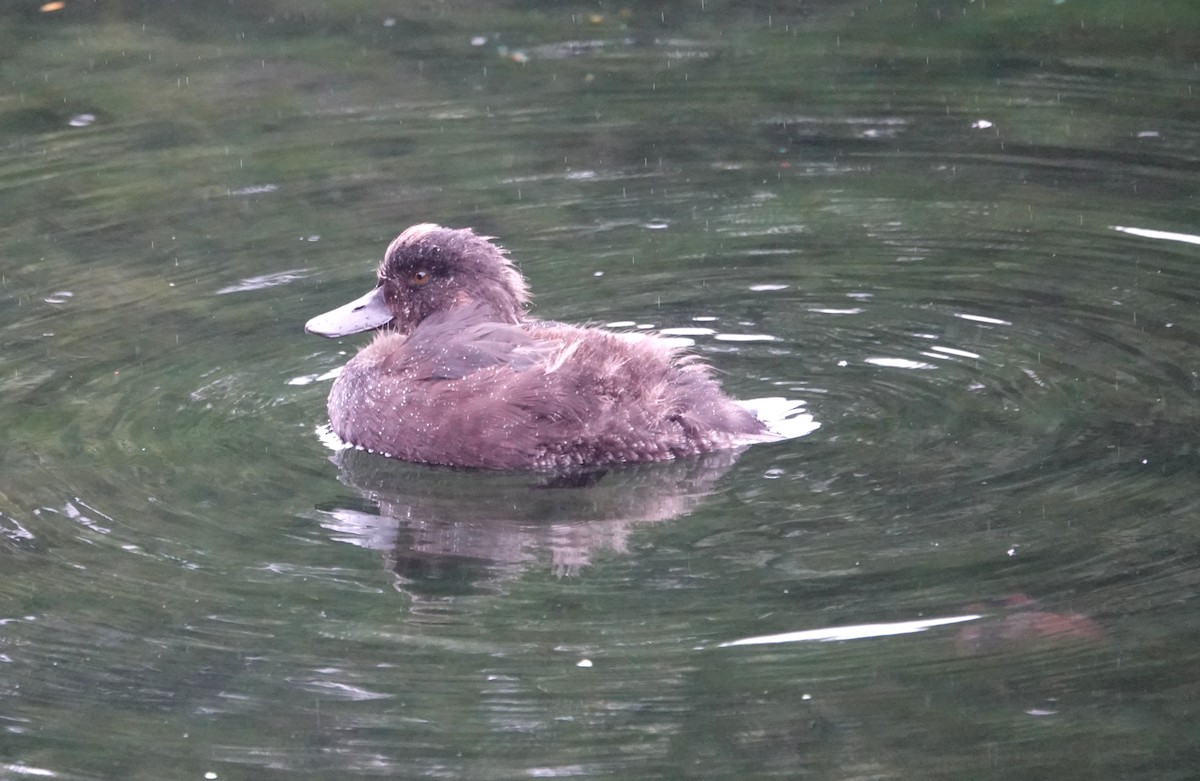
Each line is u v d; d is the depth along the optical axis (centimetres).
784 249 1559
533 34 2186
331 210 1673
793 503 1095
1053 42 2092
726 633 948
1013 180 1703
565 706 891
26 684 923
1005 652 919
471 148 1828
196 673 928
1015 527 1045
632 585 1003
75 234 1628
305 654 944
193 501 1130
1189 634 927
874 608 963
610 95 1975
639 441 1157
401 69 2072
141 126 1908
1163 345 1320
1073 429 1181
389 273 1327
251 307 1466
